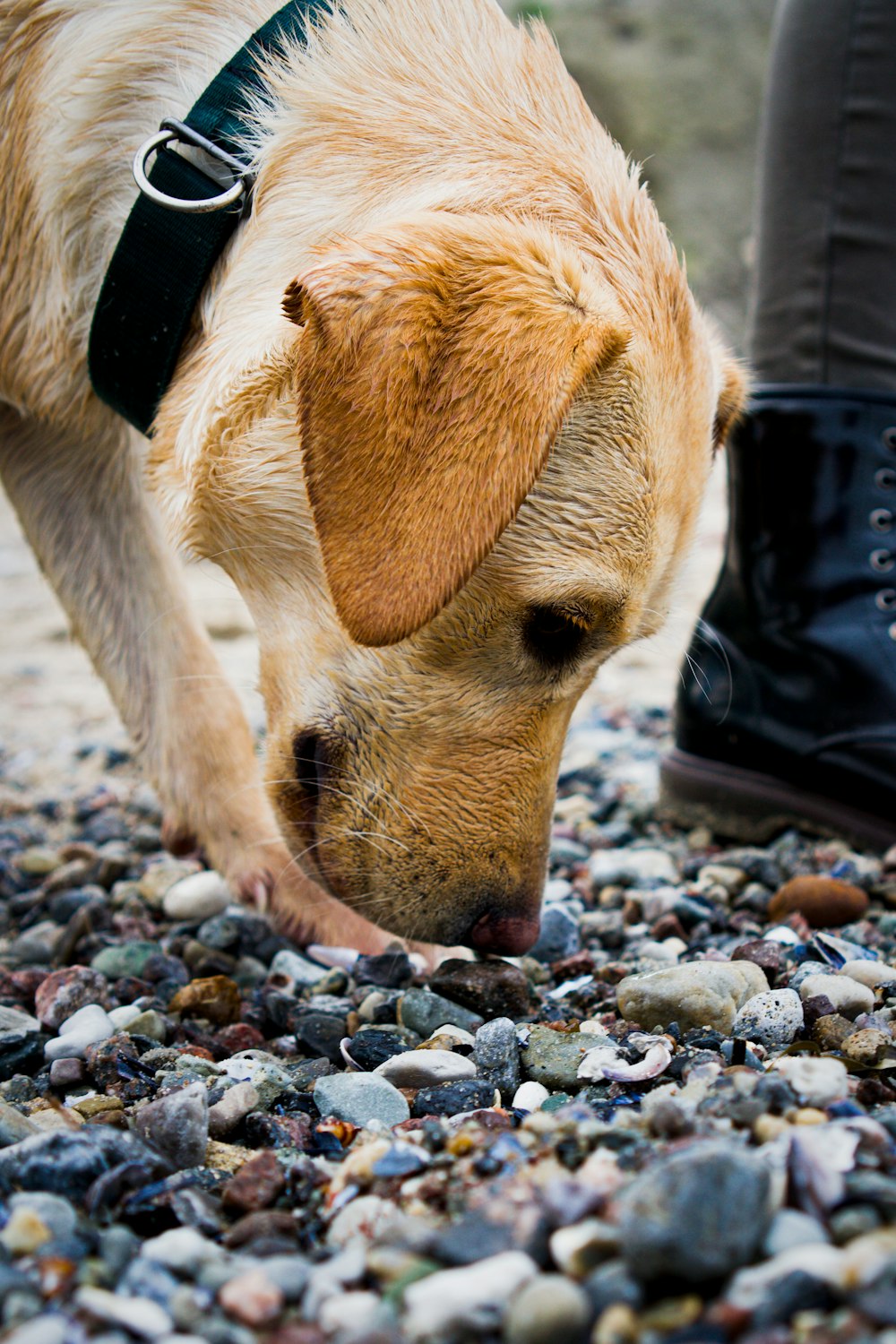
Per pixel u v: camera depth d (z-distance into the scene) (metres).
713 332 0.71
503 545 0.58
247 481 0.60
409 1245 0.42
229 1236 0.44
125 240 0.62
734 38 3.22
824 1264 0.38
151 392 0.63
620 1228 0.40
